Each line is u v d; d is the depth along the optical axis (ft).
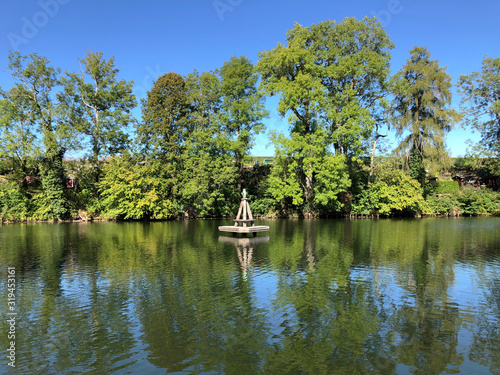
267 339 19.47
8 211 101.09
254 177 130.82
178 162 116.78
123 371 16.15
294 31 110.22
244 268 36.52
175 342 19.12
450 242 55.47
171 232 72.28
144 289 28.91
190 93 118.11
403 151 124.16
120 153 116.57
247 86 118.93
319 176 104.47
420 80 118.32
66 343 19.04
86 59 111.75
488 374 15.93
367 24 107.24
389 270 35.53
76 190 113.29
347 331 20.52
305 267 36.96
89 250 48.16
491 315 23.06
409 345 18.78
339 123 108.68
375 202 117.39
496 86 119.44
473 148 124.77
